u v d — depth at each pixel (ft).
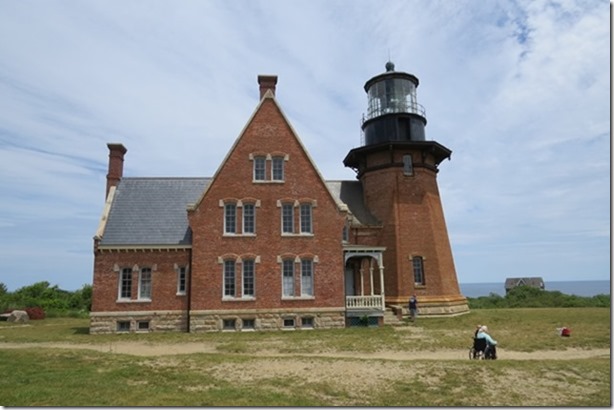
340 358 48.26
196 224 83.82
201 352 57.06
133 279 83.05
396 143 102.68
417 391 35.55
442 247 104.68
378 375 40.19
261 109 89.56
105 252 83.35
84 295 155.22
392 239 100.78
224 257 83.15
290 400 32.78
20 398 32.71
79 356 49.52
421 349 57.11
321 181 87.92
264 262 83.82
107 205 90.63
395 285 98.43
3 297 141.59
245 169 86.63
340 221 86.89
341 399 33.42
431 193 106.32
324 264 84.99
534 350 55.31
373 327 81.71
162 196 94.38
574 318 86.84
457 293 107.24
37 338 73.05
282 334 74.43
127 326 81.87
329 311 83.30
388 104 110.73
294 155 88.28
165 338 72.02
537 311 104.42
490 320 87.10
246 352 56.24
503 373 40.37
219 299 81.87
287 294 83.87
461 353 54.19
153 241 84.94
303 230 86.33
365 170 109.60
